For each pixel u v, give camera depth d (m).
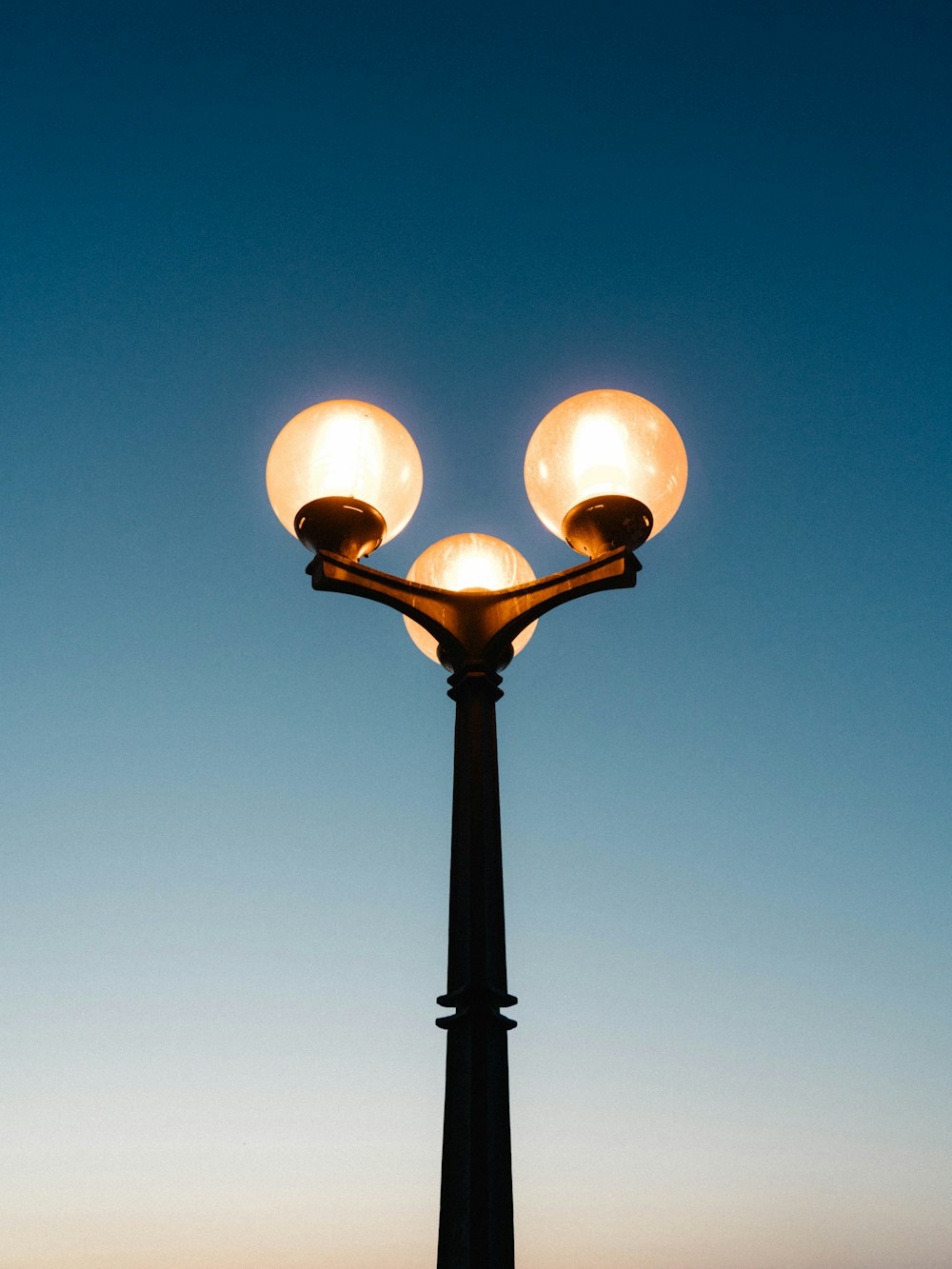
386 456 4.05
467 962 3.10
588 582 3.65
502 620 3.69
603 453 3.96
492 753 3.51
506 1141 2.82
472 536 4.71
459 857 3.31
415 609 3.70
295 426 4.09
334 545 3.84
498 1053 2.94
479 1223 2.63
